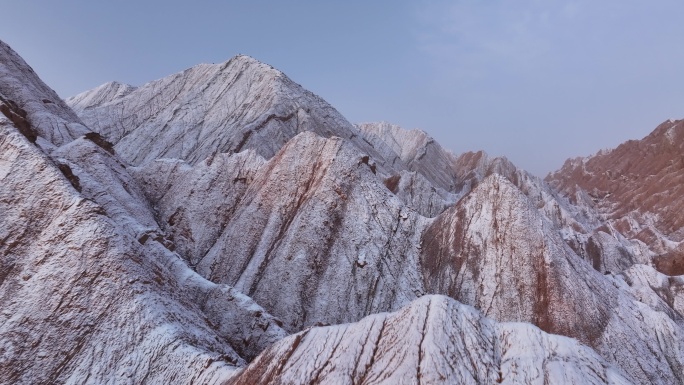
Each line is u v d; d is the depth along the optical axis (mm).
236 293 33625
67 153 43562
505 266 39500
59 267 25031
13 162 28953
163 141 93312
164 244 38688
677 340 34938
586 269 39656
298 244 43219
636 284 48531
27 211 27109
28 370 21578
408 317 18406
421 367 15906
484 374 16062
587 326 33875
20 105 59344
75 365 21703
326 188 48312
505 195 44688
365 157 53781
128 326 22844
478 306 38062
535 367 16016
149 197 54969
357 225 46125
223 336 29859
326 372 17188
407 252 45781
